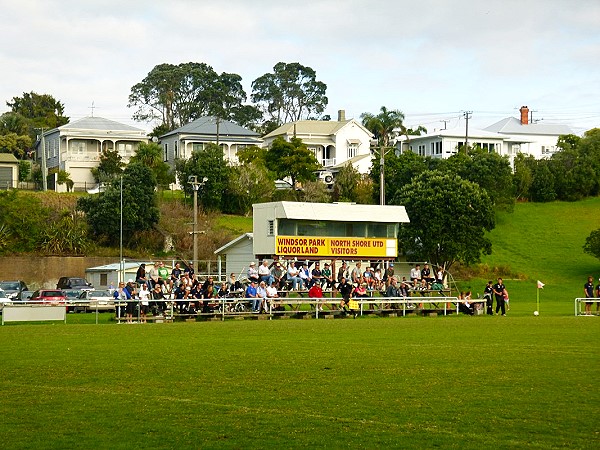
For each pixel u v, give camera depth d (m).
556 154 136.38
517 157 132.88
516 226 117.44
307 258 69.44
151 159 111.19
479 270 94.50
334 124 153.62
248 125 187.00
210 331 37.84
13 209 87.12
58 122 156.12
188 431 16.66
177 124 175.25
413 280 63.78
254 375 23.14
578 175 130.38
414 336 35.16
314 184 110.75
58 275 83.56
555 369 24.33
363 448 15.38
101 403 19.30
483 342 32.28
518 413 18.14
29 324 43.91
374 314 53.59
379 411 18.39
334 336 35.12
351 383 21.86
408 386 21.41
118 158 117.94
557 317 49.94
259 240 70.12
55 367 24.58
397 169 112.12
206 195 103.88
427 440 15.91
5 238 85.44
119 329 39.19
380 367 24.72
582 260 103.50
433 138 148.38
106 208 89.56
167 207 99.62
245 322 45.00
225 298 48.25
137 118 174.62
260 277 54.78
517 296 82.25
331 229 71.19
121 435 16.36
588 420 17.47
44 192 97.12
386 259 73.38
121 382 22.02
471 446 15.47
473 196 88.88
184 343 31.61
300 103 196.88
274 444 15.67
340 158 147.62
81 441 15.93
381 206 73.75
